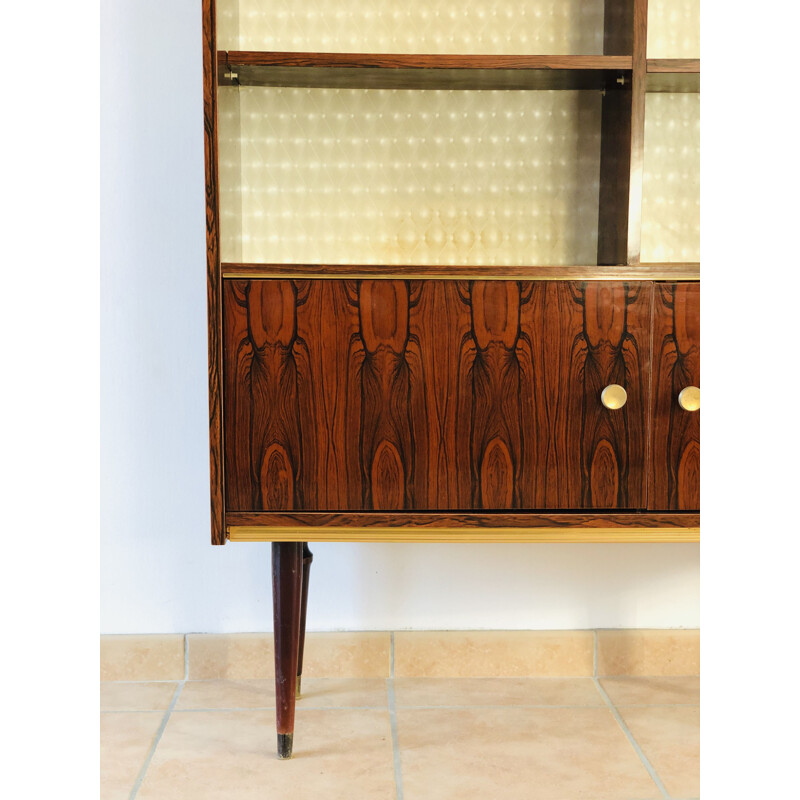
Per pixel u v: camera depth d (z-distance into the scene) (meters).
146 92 1.44
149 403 1.48
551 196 1.44
